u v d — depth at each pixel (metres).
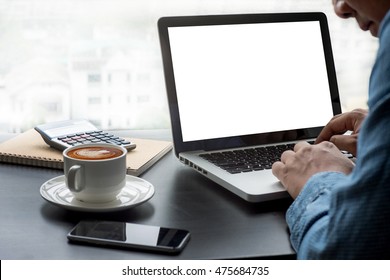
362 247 0.63
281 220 0.83
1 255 0.70
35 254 0.71
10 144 1.10
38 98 1.40
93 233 0.75
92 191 0.82
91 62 1.40
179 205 0.87
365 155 0.64
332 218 0.66
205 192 0.93
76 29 1.37
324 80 1.19
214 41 1.09
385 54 0.64
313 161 0.85
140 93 1.43
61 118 1.42
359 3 0.70
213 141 1.08
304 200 0.76
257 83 1.12
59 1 1.35
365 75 1.51
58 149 1.07
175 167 1.06
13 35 1.36
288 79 1.15
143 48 1.41
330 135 1.05
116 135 1.25
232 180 0.92
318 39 1.19
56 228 0.78
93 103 1.42
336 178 0.77
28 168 1.02
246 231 0.79
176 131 1.05
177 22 1.07
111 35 1.39
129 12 1.38
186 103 1.06
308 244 0.69
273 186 0.89
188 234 0.76
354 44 1.48
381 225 0.62
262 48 1.13
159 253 0.72
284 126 1.14
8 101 1.39
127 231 0.76
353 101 1.52
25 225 0.79
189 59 1.07
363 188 0.63
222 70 1.09
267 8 1.42
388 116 0.63
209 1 1.40
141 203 0.84
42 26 1.36
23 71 1.38
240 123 1.10
